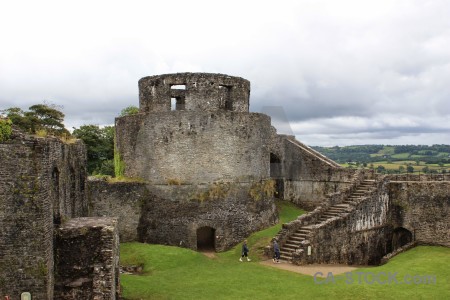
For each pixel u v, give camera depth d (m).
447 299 18.02
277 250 25.03
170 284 20.77
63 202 17.70
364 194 29.64
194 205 28.81
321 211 28.56
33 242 13.91
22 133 14.34
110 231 15.94
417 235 29.84
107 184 28.80
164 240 28.88
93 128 59.31
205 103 30.62
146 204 29.52
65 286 15.58
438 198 28.97
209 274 22.67
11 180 13.82
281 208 38.66
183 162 29.05
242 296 18.94
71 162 20.45
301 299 18.44
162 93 30.64
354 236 27.88
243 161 30.42
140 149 30.28
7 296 13.66
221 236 28.98
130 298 18.64
